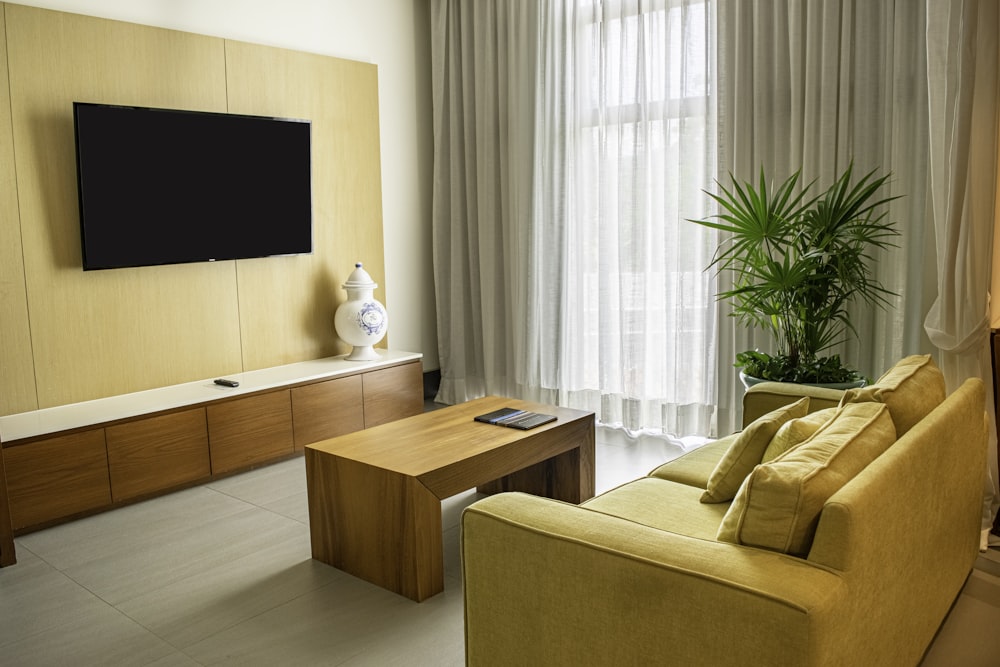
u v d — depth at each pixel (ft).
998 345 10.69
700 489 8.91
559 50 16.46
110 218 13.08
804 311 11.92
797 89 13.17
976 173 11.28
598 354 16.62
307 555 10.69
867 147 12.68
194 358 14.66
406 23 18.12
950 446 7.63
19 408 12.48
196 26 14.42
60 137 12.67
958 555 8.60
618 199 15.79
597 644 5.98
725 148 14.11
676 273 15.11
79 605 9.39
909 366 8.86
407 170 18.51
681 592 5.45
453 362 18.84
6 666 8.15
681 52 14.48
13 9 12.05
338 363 16.25
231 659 8.19
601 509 8.18
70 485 11.79
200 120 14.05
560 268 16.90
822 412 8.11
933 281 12.25
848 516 5.32
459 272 18.44
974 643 8.20
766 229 11.85
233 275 15.15
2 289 12.21
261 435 14.20
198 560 10.58
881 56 12.49
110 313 13.47
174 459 12.98
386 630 8.72
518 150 17.06
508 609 6.52
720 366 14.60
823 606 4.99
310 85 16.07
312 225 16.21
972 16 11.01
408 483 9.20
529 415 11.71
